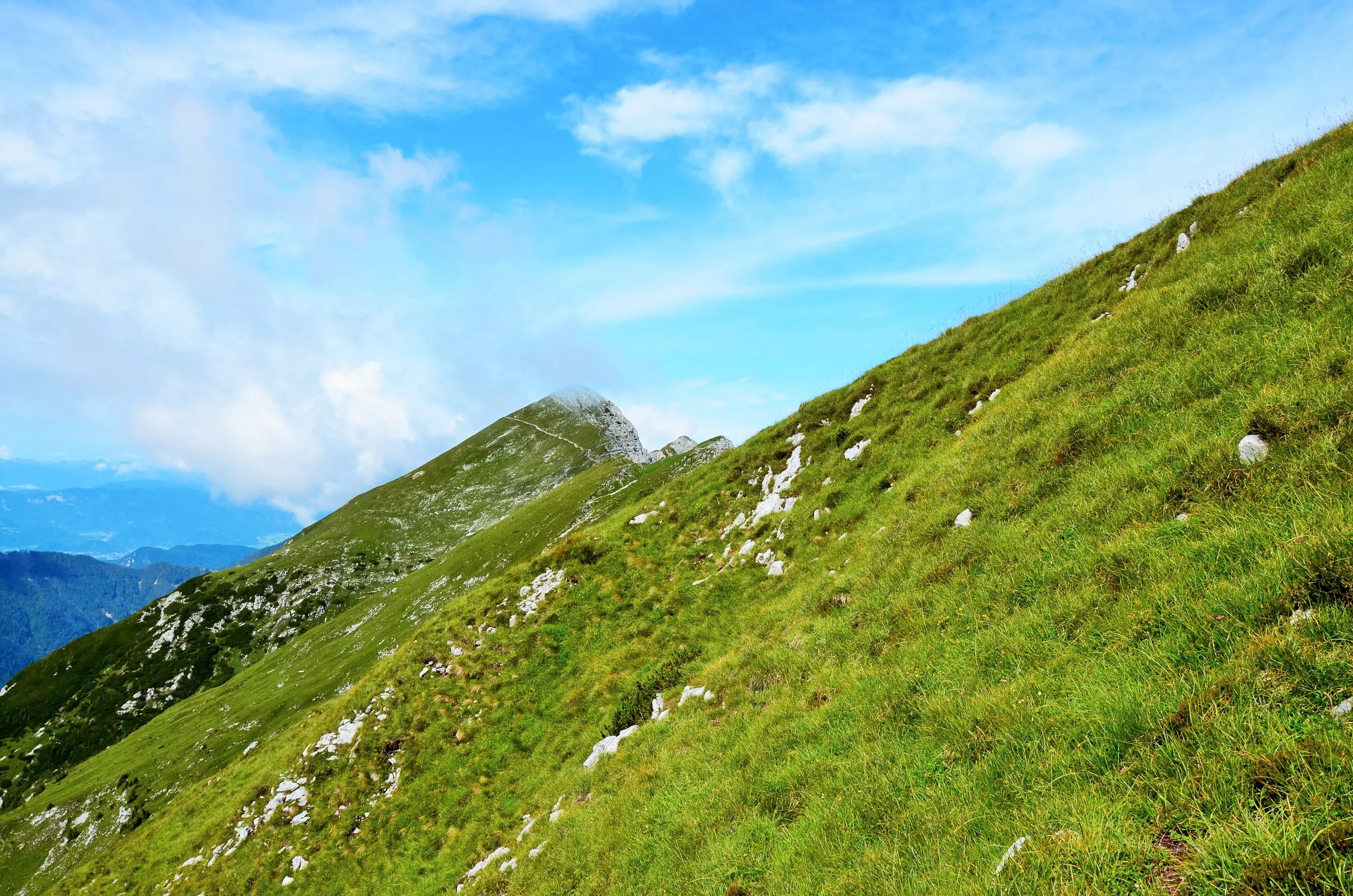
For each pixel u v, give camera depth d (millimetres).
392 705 29891
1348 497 7871
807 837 9539
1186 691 6879
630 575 30875
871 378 31922
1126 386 14984
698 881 10438
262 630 156125
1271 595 7238
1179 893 5082
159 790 78375
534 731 25156
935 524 16422
